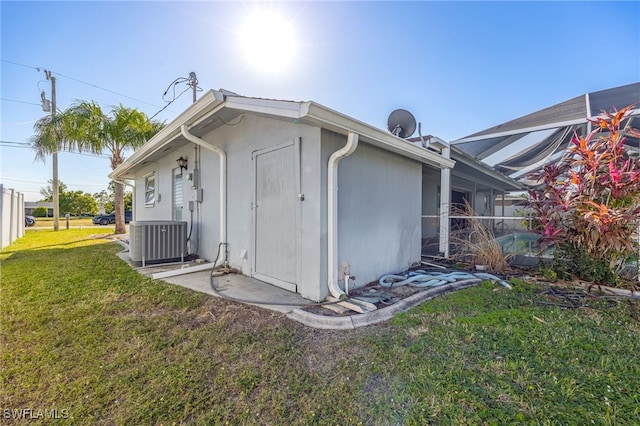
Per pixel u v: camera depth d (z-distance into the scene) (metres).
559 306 3.34
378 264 4.48
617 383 1.87
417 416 1.60
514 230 6.96
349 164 3.91
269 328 2.74
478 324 2.80
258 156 4.42
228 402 1.75
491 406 1.67
